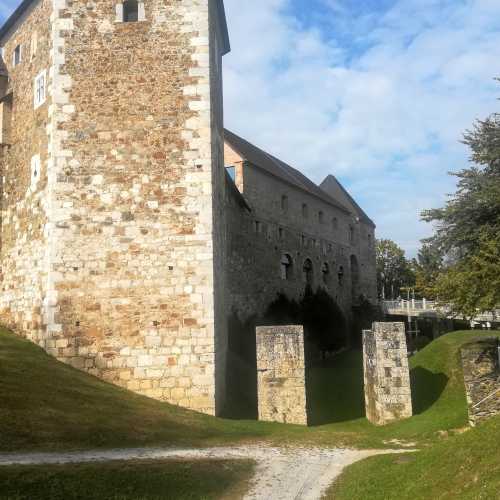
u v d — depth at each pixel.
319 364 32.19
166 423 12.49
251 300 30.91
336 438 13.07
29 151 16.84
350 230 50.06
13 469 8.65
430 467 8.40
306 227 40.31
